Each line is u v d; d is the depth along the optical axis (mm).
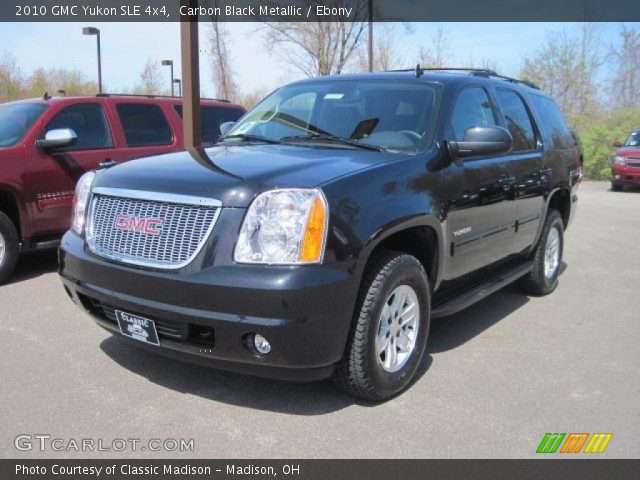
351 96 4629
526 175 5324
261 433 3287
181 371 3998
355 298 3303
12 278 6254
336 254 3191
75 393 3666
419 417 3510
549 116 6359
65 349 4316
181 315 3191
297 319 3059
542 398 3799
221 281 3088
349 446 3184
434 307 4324
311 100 4770
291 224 3127
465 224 4355
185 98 7730
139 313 3379
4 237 5988
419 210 3723
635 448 3242
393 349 3701
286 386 3838
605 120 26078
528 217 5492
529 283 6098
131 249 3432
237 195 3213
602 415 3594
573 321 5371
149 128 7582
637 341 4883
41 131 6453
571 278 7023
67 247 3826
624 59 33438
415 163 3875
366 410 3572
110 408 3500
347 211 3281
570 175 6457
